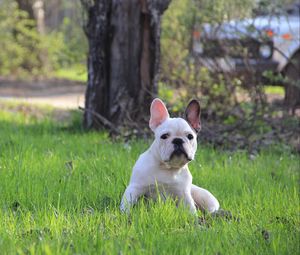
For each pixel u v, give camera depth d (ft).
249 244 21.35
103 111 47.42
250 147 43.11
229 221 24.36
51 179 29.53
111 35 46.93
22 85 88.84
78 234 21.45
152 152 25.84
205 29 52.47
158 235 21.61
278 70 55.88
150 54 47.11
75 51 69.05
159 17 46.98
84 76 94.73
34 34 100.73
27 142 39.45
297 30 57.41
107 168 32.32
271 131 46.39
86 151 38.27
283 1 53.57
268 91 73.46
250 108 47.78
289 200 28.27
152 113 26.22
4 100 67.62
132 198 25.52
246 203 27.43
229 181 31.83
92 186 28.71
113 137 43.47
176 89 51.85
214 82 50.47
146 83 47.01
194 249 20.52
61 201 26.25
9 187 27.58
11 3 100.01
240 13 50.67
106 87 47.39
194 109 26.76
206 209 26.78
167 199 25.39
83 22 48.55
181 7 54.24
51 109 63.31
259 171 35.17
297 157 41.60
